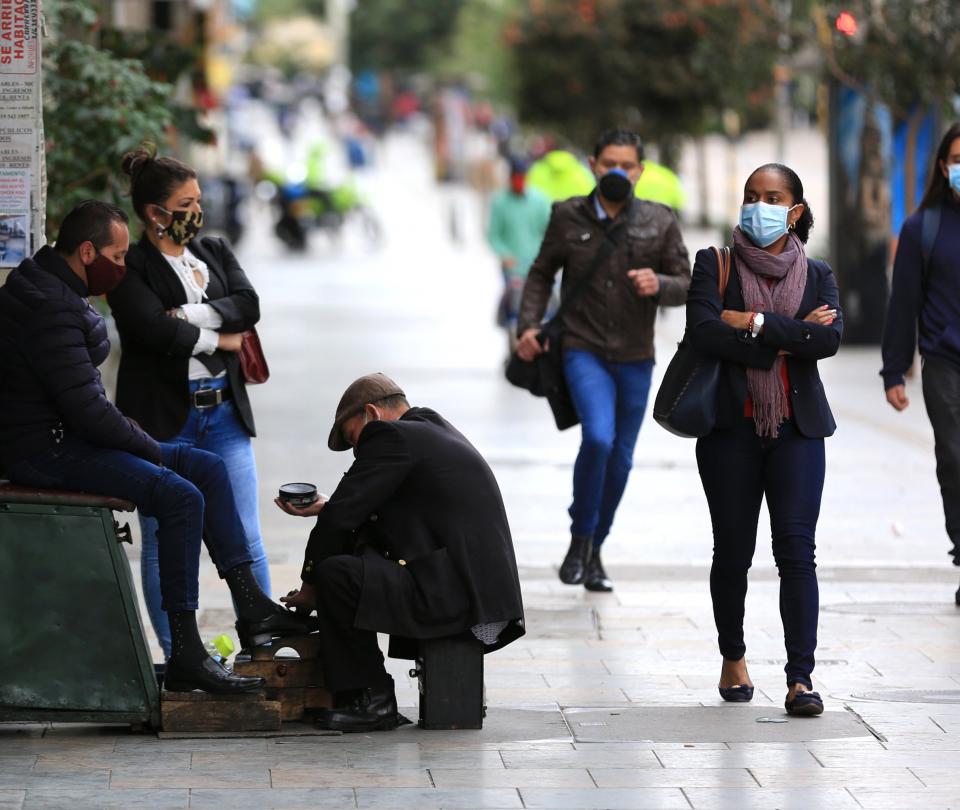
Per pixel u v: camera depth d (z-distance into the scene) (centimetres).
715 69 5919
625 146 2512
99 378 1769
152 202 1948
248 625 1834
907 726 1855
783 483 1903
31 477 1762
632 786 1638
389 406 1894
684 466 3694
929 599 2512
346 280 8625
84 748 1747
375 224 10938
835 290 1928
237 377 1997
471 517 1828
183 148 5191
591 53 8425
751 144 17362
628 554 2844
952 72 4906
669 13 8225
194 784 1630
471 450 1856
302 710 1853
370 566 1803
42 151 2023
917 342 2484
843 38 5031
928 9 4884
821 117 6131
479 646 1838
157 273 1956
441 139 17225
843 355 5494
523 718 1895
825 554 2820
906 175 5212
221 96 13112
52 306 1744
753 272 1903
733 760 1725
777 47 5581
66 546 1744
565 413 2577
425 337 6166
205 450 1984
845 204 5588
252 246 11000
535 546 2900
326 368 5266
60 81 2844
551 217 2552
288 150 19200
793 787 1638
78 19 2984
